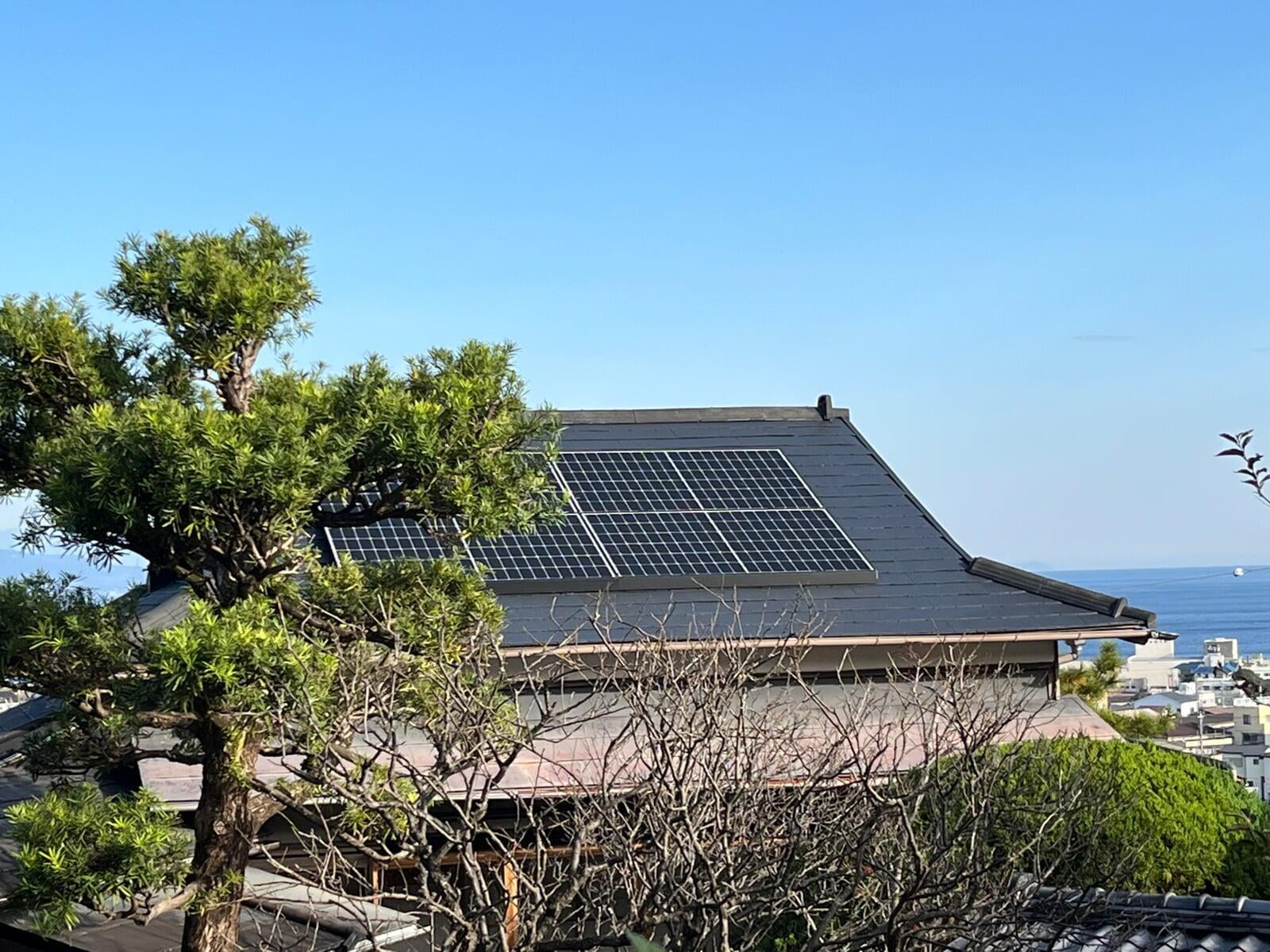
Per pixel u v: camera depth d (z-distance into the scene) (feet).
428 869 22.04
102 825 26.14
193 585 29.04
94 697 26.91
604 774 22.75
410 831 24.06
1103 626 50.98
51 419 28.60
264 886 28.53
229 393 29.96
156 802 27.53
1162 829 38.65
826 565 53.67
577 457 60.49
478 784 37.91
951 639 49.24
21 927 32.32
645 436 64.03
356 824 25.84
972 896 22.06
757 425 66.08
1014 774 30.27
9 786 39.75
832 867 22.76
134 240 29.76
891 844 22.85
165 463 25.05
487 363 29.76
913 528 58.23
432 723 24.57
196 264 29.30
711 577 51.75
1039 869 25.55
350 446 27.09
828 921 20.67
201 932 27.68
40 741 29.37
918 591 53.21
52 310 28.96
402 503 30.55
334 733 22.88
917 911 21.30
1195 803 39.47
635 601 50.26
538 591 50.01
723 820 21.99
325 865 23.06
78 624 27.40
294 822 38.14
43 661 27.55
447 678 23.29
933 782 22.89
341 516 30.25
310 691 23.68
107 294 29.66
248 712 24.64
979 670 39.65
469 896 23.71
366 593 30.58
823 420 67.05
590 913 23.22
